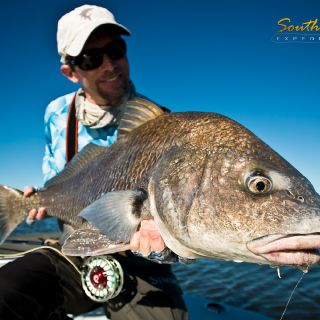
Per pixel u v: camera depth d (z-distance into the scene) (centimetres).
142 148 57
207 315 83
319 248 40
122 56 88
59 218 74
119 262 74
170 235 50
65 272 74
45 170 97
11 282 65
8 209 80
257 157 46
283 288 118
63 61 94
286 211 41
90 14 88
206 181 47
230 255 46
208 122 52
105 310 75
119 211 53
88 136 90
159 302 70
